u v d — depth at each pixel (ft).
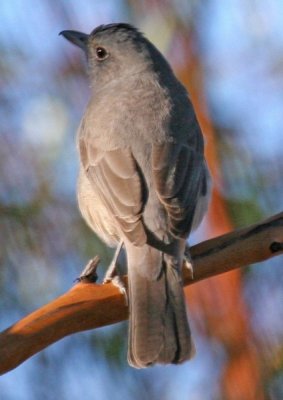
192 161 39.60
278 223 36.50
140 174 39.11
